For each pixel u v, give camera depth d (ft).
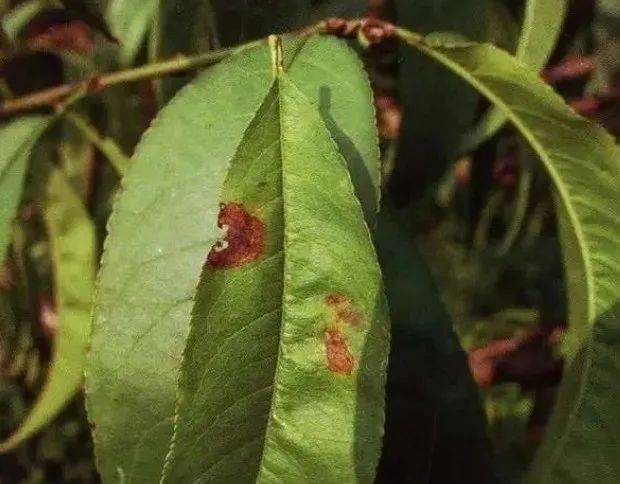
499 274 1.62
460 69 0.91
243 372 0.74
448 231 1.58
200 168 0.85
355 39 0.92
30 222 1.38
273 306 0.74
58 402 1.13
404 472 0.99
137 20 1.18
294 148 0.74
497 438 1.51
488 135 1.07
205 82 0.86
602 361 0.91
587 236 0.92
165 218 0.85
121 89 1.26
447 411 0.99
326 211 0.74
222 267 0.73
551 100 0.88
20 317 1.53
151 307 0.85
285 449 0.75
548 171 0.93
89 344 0.85
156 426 0.85
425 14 1.05
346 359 0.74
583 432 0.90
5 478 1.88
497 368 1.33
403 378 0.99
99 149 1.26
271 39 0.82
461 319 1.66
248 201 0.74
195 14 1.08
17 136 1.07
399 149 1.08
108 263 0.85
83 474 1.93
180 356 0.85
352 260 0.74
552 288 1.56
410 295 1.00
